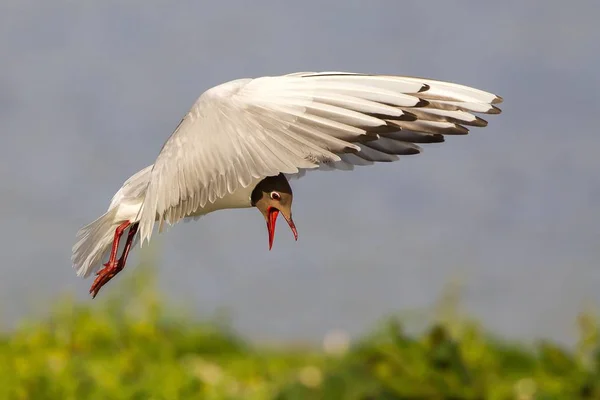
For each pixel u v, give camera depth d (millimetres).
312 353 12312
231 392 10422
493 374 10758
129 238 7617
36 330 11758
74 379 10305
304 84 6648
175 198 6535
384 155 7500
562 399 9773
